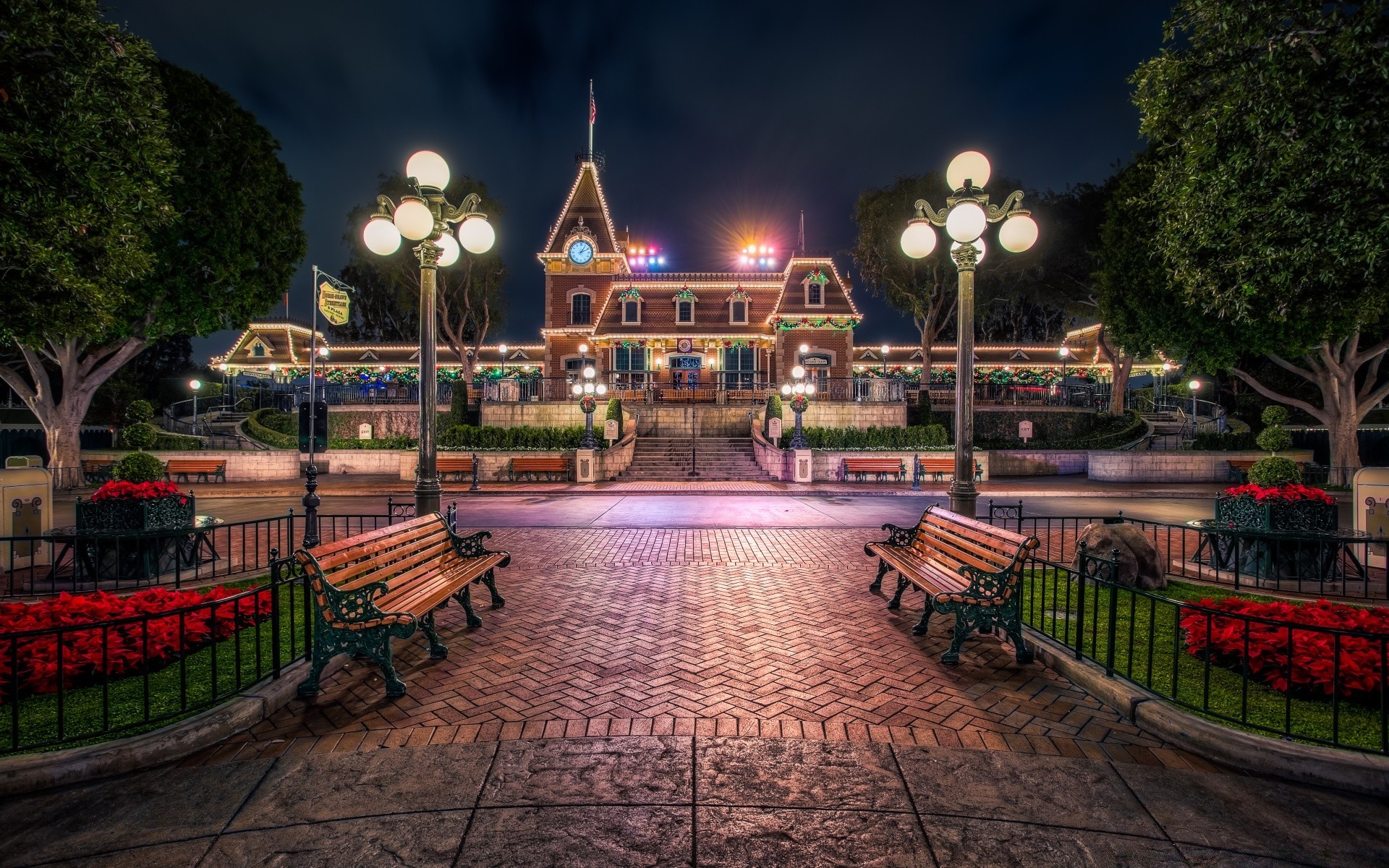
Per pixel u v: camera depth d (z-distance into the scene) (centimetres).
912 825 276
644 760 331
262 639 530
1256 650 424
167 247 1820
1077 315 3625
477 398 3319
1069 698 414
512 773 317
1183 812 287
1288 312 710
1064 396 3678
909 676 453
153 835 268
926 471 2258
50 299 773
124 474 791
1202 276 747
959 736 358
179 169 1764
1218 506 821
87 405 2109
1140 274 2009
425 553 579
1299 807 291
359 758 332
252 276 2059
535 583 750
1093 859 254
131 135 841
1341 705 389
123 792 300
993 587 476
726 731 365
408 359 4381
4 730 351
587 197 3759
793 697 414
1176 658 379
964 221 647
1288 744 325
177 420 3231
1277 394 2138
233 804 291
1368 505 851
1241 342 1864
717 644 523
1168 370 4078
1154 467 2348
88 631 454
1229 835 270
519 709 395
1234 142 657
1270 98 607
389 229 735
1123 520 768
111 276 875
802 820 279
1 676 387
